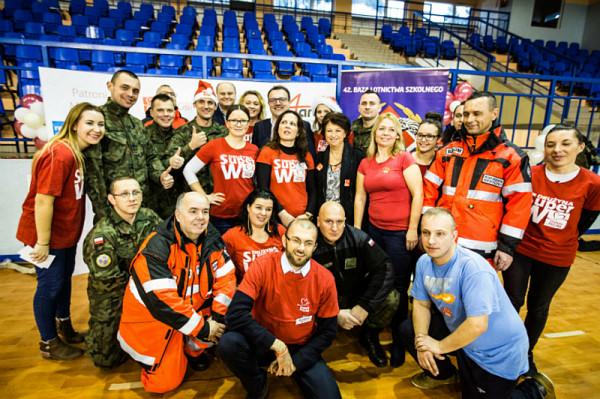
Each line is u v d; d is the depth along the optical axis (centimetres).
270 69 615
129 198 177
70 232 184
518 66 929
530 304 194
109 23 735
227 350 152
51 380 178
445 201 186
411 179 200
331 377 163
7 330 221
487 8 1146
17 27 661
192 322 162
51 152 169
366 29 1140
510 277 194
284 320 166
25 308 249
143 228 190
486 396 155
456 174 182
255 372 162
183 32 780
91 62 543
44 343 190
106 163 206
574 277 328
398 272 210
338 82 364
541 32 1096
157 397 170
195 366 192
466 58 930
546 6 1076
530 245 186
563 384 186
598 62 966
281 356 153
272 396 174
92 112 180
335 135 219
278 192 227
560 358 207
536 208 184
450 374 178
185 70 615
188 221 166
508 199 171
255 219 194
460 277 146
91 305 182
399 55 947
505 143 175
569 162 175
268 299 164
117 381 180
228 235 208
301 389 171
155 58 614
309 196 233
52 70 271
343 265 196
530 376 184
